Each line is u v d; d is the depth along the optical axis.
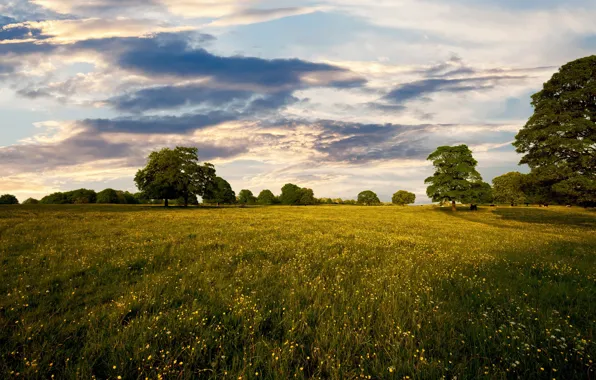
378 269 9.38
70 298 6.45
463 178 59.56
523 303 6.41
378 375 3.78
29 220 23.34
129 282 7.88
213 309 5.91
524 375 3.79
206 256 11.22
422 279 8.19
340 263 10.58
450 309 6.09
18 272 8.55
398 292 6.89
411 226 28.95
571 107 26.53
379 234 20.20
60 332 4.77
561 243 16.84
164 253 11.67
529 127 28.38
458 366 3.88
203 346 4.32
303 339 4.83
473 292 7.26
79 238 15.25
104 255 11.04
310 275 8.79
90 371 3.71
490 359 4.14
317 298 6.43
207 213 41.59
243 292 7.02
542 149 27.45
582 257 12.65
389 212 57.09
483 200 57.34
